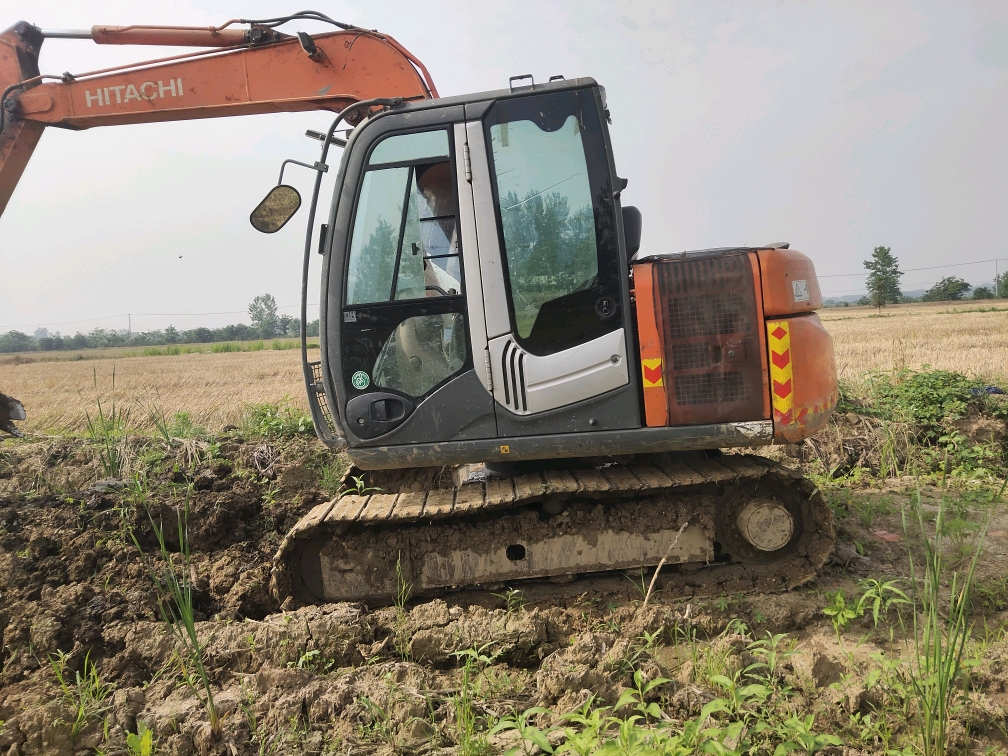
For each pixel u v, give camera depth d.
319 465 6.60
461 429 4.18
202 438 6.80
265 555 5.24
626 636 3.94
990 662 3.43
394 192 4.16
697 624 3.99
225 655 3.80
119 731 3.21
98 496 5.12
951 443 7.20
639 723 3.15
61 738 3.14
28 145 5.57
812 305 4.30
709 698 3.22
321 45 5.13
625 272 4.11
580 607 4.27
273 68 5.21
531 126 4.07
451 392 4.16
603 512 4.38
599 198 4.07
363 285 4.19
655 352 4.08
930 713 2.88
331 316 4.20
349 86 5.12
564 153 4.08
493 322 4.09
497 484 4.50
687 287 4.06
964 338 22.31
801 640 3.91
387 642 3.98
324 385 4.30
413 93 5.06
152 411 9.00
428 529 4.34
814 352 4.13
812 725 3.12
